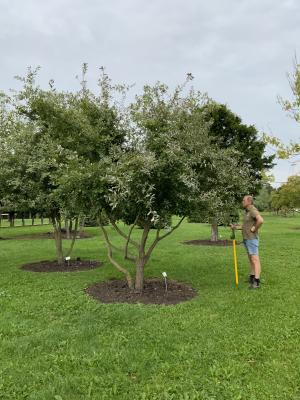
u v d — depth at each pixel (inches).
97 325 224.1
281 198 1256.2
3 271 401.4
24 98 424.8
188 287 317.1
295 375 165.0
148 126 282.0
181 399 150.2
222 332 211.3
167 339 202.8
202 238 711.7
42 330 219.1
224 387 157.2
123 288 314.0
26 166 390.9
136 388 158.2
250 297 279.0
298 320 229.1
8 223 1337.4
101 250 566.3
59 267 423.8
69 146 335.6
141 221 319.0
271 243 600.1
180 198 274.1
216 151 304.8
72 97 346.6
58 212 419.5
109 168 259.4
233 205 315.9
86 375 168.2
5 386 160.2
